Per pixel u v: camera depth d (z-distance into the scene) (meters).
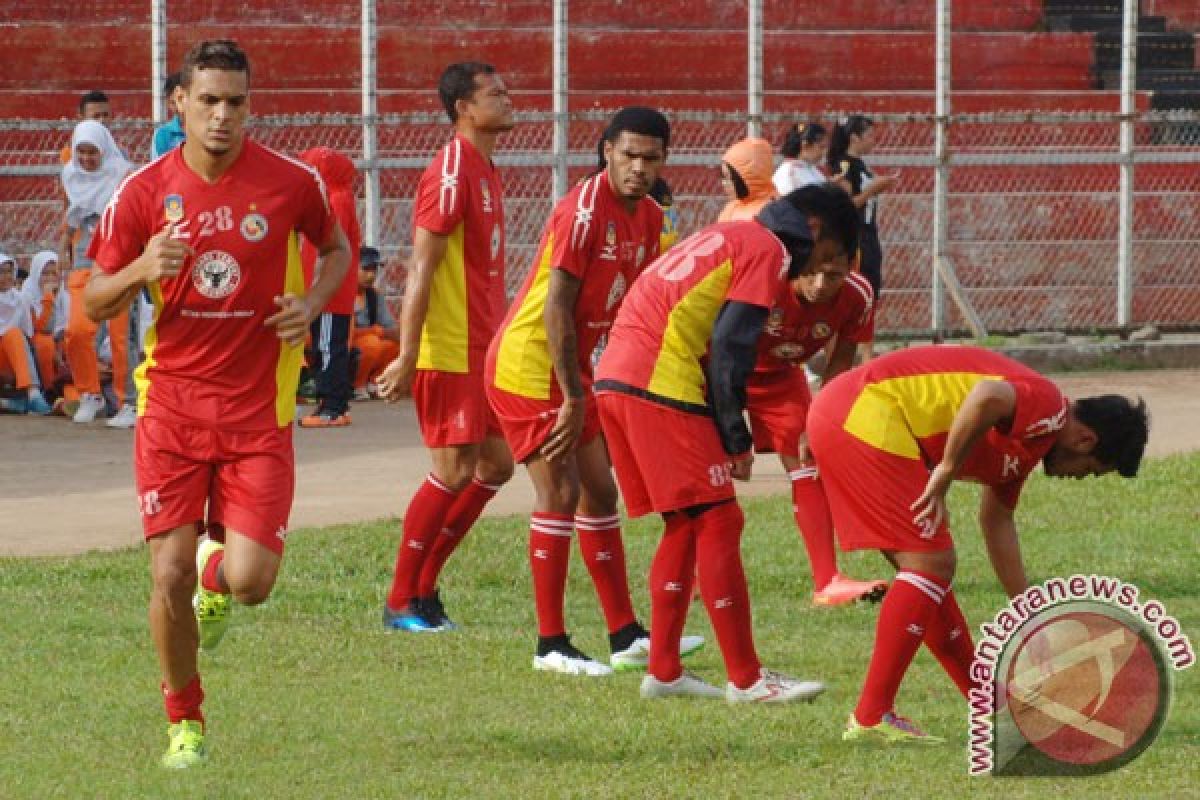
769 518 34.28
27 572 29.16
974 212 63.69
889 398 19.58
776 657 24.36
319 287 19.12
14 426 46.75
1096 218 64.88
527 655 24.73
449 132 62.44
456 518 26.50
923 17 72.06
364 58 53.69
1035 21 72.50
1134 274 64.56
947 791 17.73
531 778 18.36
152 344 18.95
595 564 24.12
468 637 25.78
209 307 18.67
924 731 20.09
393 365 25.48
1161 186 66.94
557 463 23.91
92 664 23.48
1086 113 59.06
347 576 29.56
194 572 18.81
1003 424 18.98
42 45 62.19
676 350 21.52
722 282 21.20
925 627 19.62
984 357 19.69
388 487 37.84
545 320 23.16
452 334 25.66
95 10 64.69
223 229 18.61
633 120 23.22
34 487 38.09
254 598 18.86
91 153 47.28
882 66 68.94
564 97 54.84
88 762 18.98
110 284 18.27
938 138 58.38
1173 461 39.12
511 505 35.78
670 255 21.84
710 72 67.56
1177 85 72.19
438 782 18.17
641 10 69.31
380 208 56.09
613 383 21.78
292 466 19.30
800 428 27.72
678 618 22.22
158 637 18.83
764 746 19.72
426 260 25.45
